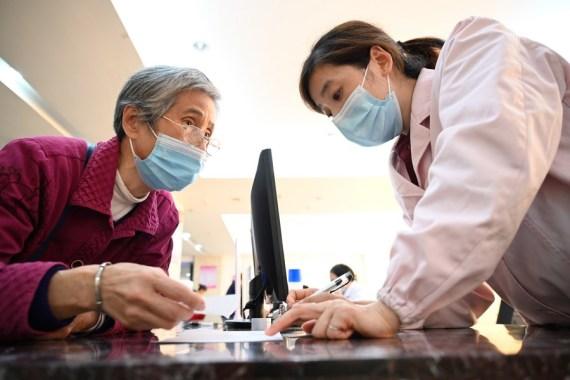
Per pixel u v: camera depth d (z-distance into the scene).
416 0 2.91
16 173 0.85
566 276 0.80
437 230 0.57
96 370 0.33
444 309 0.93
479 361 0.34
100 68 3.21
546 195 0.79
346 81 1.10
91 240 0.98
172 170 1.15
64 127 4.15
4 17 2.63
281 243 1.14
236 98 4.19
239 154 5.61
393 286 0.60
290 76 3.78
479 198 0.57
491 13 3.05
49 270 0.65
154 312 0.62
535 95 0.65
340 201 7.04
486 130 0.61
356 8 2.96
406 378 0.34
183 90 1.16
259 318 1.29
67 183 0.94
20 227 0.82
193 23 3.05
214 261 12.41
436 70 0.90
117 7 2.62
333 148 5.53
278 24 3.09
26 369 0.33
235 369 0.33
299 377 0.34
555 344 0.41
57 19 2.67
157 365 0.33
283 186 6.58
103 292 0.63
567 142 0.76
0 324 0.62
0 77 3.16
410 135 1.09
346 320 0.58
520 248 0.84
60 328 0.67
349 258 12.12
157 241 1.22
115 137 1.11
